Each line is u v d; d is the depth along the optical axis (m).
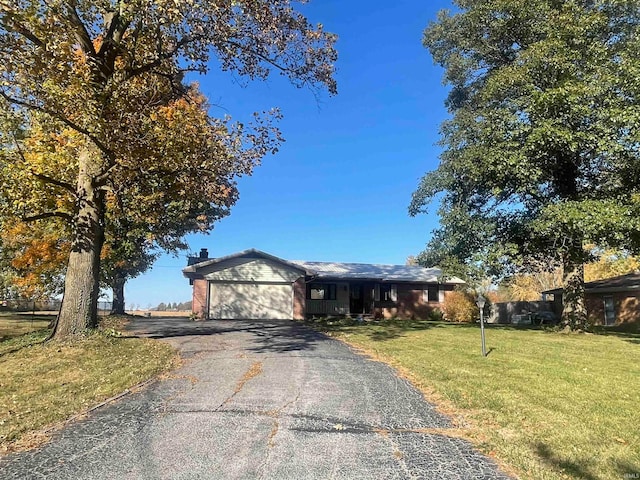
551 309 30.02
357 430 5.46
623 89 13.78
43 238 17.00
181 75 12.41
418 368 9.30
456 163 17.53
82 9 8.83
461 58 19.78
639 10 15.80
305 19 11.32
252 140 12.34
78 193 12.00
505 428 5.61
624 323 24.94
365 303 30.02
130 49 10.36
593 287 26.30
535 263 19.86
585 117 14.41
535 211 17.12
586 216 13.64
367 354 11.32
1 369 8.84
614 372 9.20
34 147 12.17
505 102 16.66
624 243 14.39
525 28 17.47
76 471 4.24
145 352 10.93
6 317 26.89
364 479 4.12
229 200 18.00
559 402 6.77
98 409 6.24
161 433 5.27
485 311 33.19
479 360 10.41
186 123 11.09
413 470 4.32
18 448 4.81
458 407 6.52
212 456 4.59
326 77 12.18
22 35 8.39
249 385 7.71
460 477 4.19
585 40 15.27
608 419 5.95
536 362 10.30
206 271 24.56
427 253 19.58
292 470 4.29
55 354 10.07
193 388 7.48
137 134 10.32
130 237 22.84
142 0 8.20
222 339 14.06
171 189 13.02
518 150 15.13
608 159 15.03
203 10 9.54
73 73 8.72
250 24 10.82
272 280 25.08
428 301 30.27
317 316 28.39
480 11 17.77
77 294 11.84
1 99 9.47
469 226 17.55
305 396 7.00
